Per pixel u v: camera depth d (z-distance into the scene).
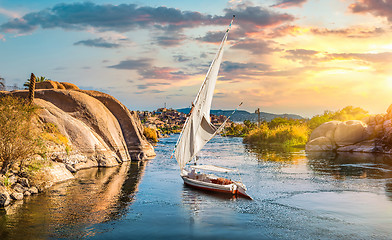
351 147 62.72
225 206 21.25
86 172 33.31
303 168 38.53
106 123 42.69
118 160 41.59
